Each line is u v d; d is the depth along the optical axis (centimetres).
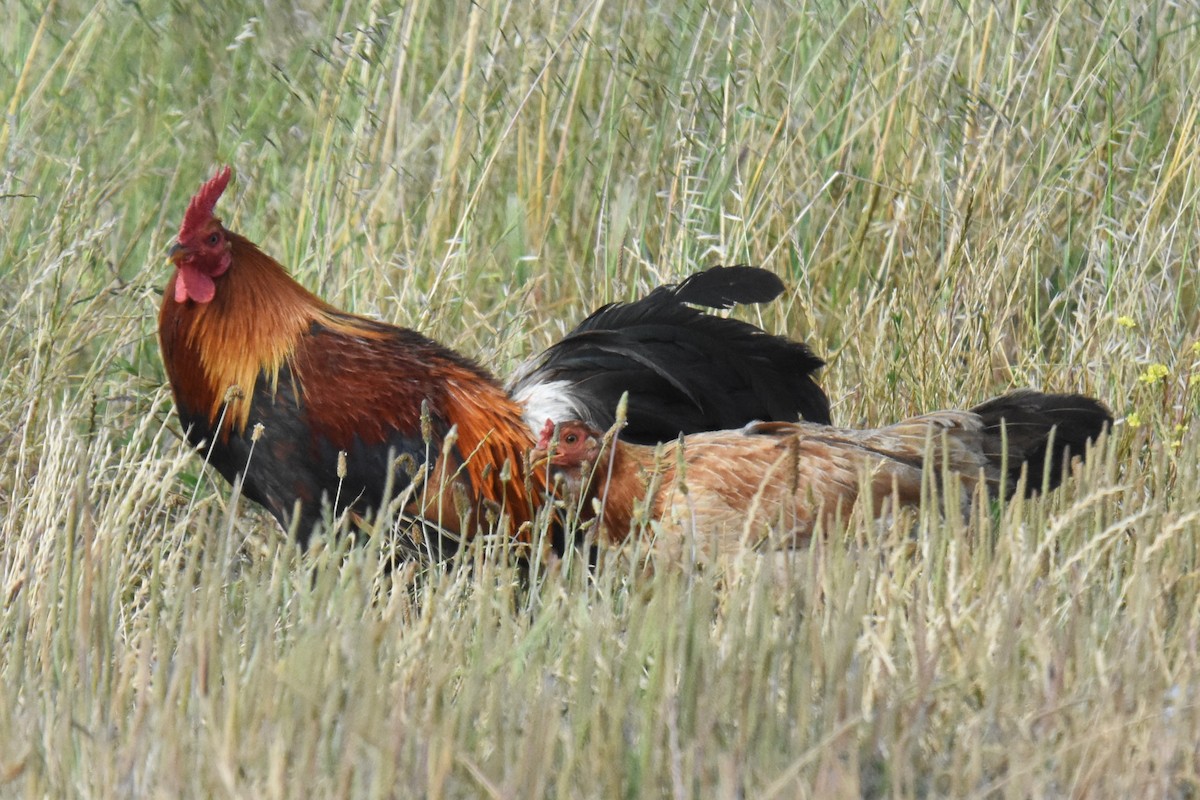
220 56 2577
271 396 1662
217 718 1093
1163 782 1057
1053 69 2373
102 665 1206
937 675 1206
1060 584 1349
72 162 2138
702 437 1691
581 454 1645
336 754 1069
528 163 2438
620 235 2258
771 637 1159
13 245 2166
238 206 2398
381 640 1152
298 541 1711
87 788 1059
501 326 2228
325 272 2164
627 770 1074
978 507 1541
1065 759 1086
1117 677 1164
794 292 2167
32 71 2512
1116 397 1975
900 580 1346
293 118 2527
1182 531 1448
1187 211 2295
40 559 1426
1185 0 2541
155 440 1742
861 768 1079
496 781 1052
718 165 2305
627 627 1272
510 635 1249
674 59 2483
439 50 2498
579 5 2459
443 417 1702
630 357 1853
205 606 1171
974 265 2084
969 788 1028
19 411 1883
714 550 1309
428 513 1655
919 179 2336
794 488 1516
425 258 2303
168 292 1717
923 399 2038
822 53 2361
